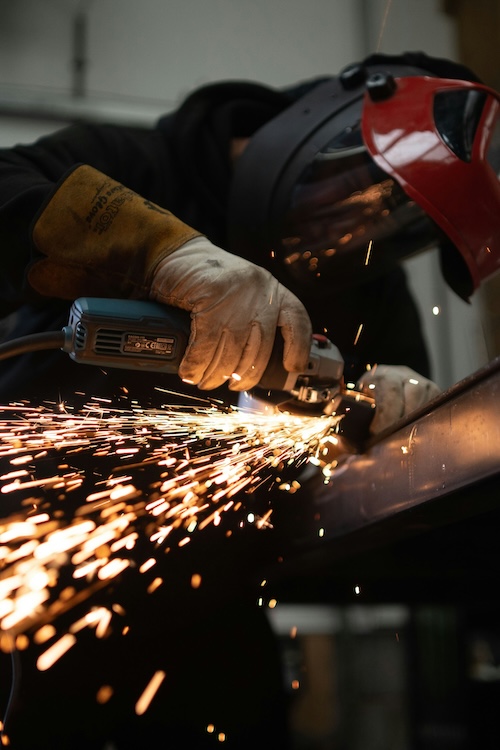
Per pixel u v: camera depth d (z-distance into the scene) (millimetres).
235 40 3301
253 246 1482
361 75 1519
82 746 1353
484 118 1420
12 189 1213
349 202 1472
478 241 1346
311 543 1394
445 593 1955
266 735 1401
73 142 1501
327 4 3432
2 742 1277
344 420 1204
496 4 3092
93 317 1021
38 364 1367
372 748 2729
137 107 3135
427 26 3369
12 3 3076
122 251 1094
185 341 1058
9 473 1334
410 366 1873
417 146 1341
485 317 3158
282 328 1070
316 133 1459
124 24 3201
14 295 1275
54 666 1317
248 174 1499
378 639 2912
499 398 805
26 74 3062
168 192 1548
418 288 3395
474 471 855
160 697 1369
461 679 2256
